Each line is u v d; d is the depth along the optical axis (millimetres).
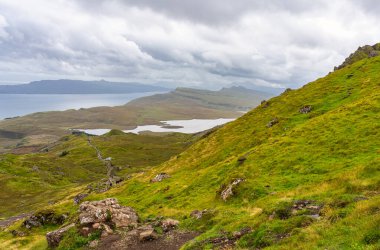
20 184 178750
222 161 73250
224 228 32594
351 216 23547
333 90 96125
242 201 43812
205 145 101812
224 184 51219
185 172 83625
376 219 20766
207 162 84062
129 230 42000
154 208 57281
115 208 46500
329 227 23328
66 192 152625
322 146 54781
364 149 48375
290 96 111312
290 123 81625
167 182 76750
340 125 60938
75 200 86125
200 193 57656
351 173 36688
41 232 68500
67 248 39625
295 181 44625
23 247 58406
